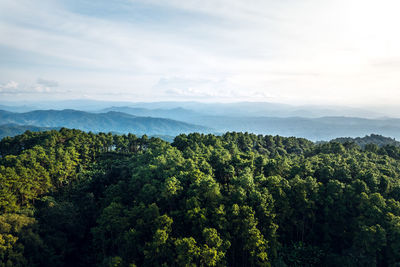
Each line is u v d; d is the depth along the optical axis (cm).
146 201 6525
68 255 6488
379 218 5744
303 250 6219
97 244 6438
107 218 6109
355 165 8181
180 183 6588
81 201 7856
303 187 6556
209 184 6053
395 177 7862
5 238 5300
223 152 9506
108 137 13938
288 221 6588
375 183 6894
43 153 9088
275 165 8100
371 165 8625
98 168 10756
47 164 8862
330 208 6556
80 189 8494
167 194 6159
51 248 5938
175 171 7438
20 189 7106
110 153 13200
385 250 5562
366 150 12725
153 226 5588
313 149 13025
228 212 5766
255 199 5944
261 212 5778
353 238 5991
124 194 7525
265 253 5175
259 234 5312
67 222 6669
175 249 4997
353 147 13275
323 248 6275
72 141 11650
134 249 5500
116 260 5019
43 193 8225
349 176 7356
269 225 5762
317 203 6819
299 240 6631
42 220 6600
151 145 12038
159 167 7812
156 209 5753
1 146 11712
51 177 8656
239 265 5753
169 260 5066
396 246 5238
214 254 4656
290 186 6762
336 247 6331
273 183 6594
